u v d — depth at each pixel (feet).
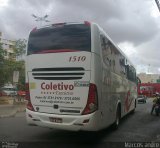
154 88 212.64
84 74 32.58
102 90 34.35
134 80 72.84
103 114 34.99
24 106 94.84
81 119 32.24
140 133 41.96
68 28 34.06
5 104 108.88
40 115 34.32
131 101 66.33
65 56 33.50
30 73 35.60
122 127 48.14
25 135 38.27
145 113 77.20
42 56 34.86
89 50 32.65
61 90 33.50
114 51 41.96
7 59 125.59
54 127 33.42
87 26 33.32
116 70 43.45
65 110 33.27
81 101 32.55
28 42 36.27
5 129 43.55
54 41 34.42
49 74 34.27
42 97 34.60
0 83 120.67
